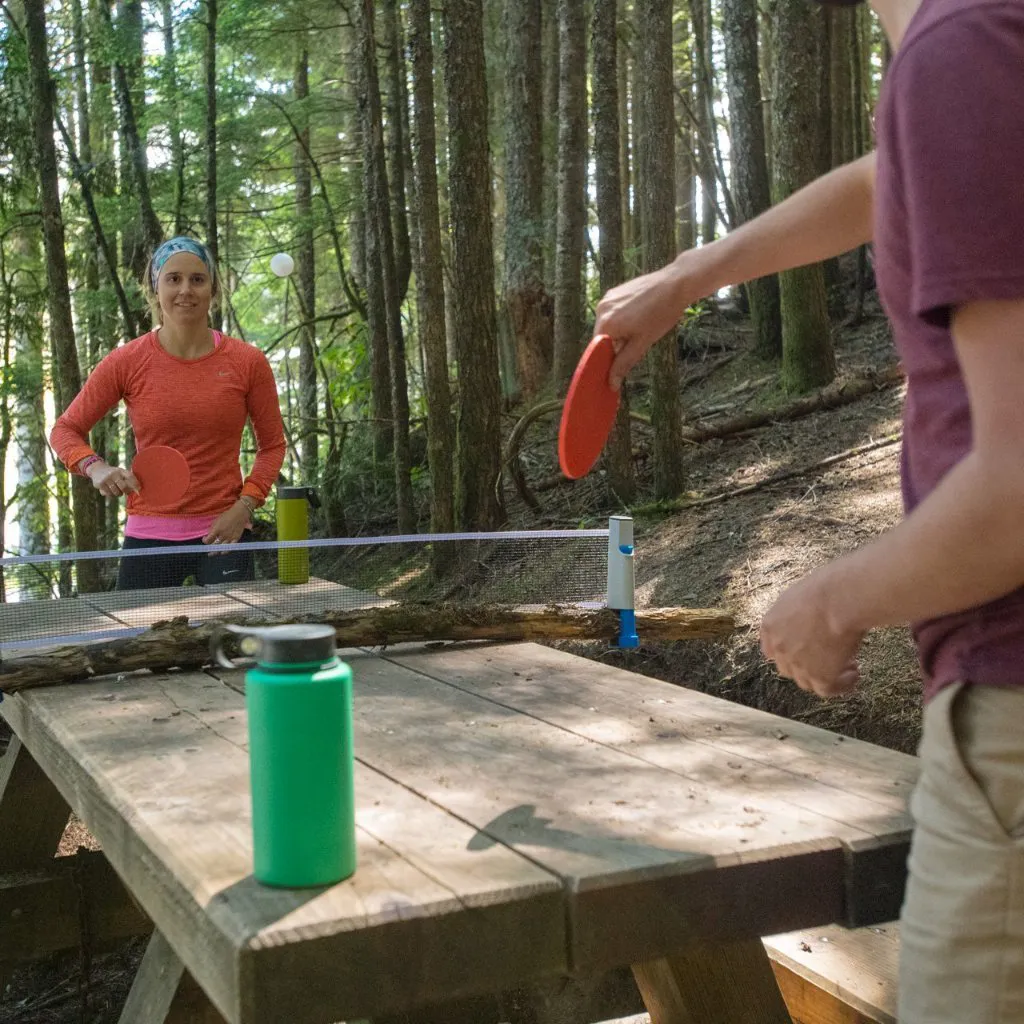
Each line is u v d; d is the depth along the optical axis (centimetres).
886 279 115
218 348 423
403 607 306
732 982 192
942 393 112
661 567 653
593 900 140
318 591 376
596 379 177
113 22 921
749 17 1009
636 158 1323
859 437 755
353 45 1162
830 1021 224
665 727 218
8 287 1075
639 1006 275
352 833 142
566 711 231
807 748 202
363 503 1034
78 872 312
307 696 136
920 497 116
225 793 177
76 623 319
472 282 769
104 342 1105
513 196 1117
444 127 1397
